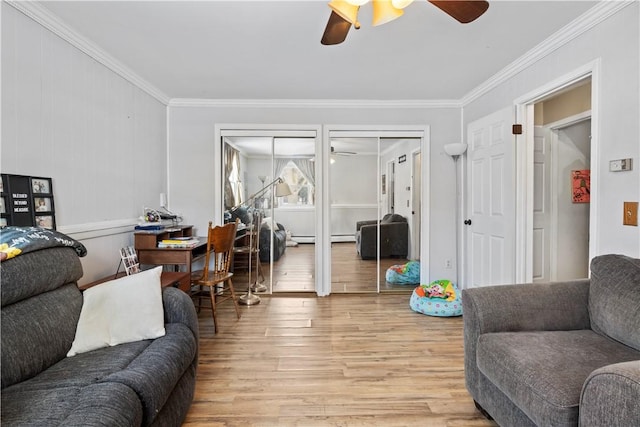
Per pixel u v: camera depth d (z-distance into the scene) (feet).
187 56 8.87
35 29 6.59
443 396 6.24
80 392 3.90
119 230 9.39
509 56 8.87
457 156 12.89
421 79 10.56
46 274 5.03
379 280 13.43
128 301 5.63
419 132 12.98
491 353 4.90
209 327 9.64
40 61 6.71
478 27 7.39
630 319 4.71
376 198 13.34
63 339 4.96
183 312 6.11
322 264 12.94
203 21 7.15
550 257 11.96
